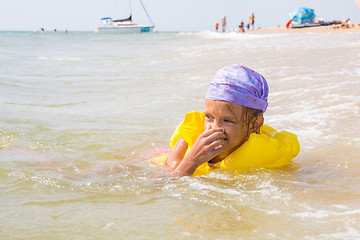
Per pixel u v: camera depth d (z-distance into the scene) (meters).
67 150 3.31
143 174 2.70
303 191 2.36
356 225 1.85
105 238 1.72
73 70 10.30
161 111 5.02
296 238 1.73
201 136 2.70
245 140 2.81
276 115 4.43
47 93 6.59
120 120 4.56
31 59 13.37
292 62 8.85
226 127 2.69
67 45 23.09
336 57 9.22
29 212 2.00
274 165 2.84
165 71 9.43
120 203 2.16
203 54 12.68
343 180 2.56
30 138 3.61
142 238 1.72
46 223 1.87
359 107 4.54
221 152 2.89
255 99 2.69
